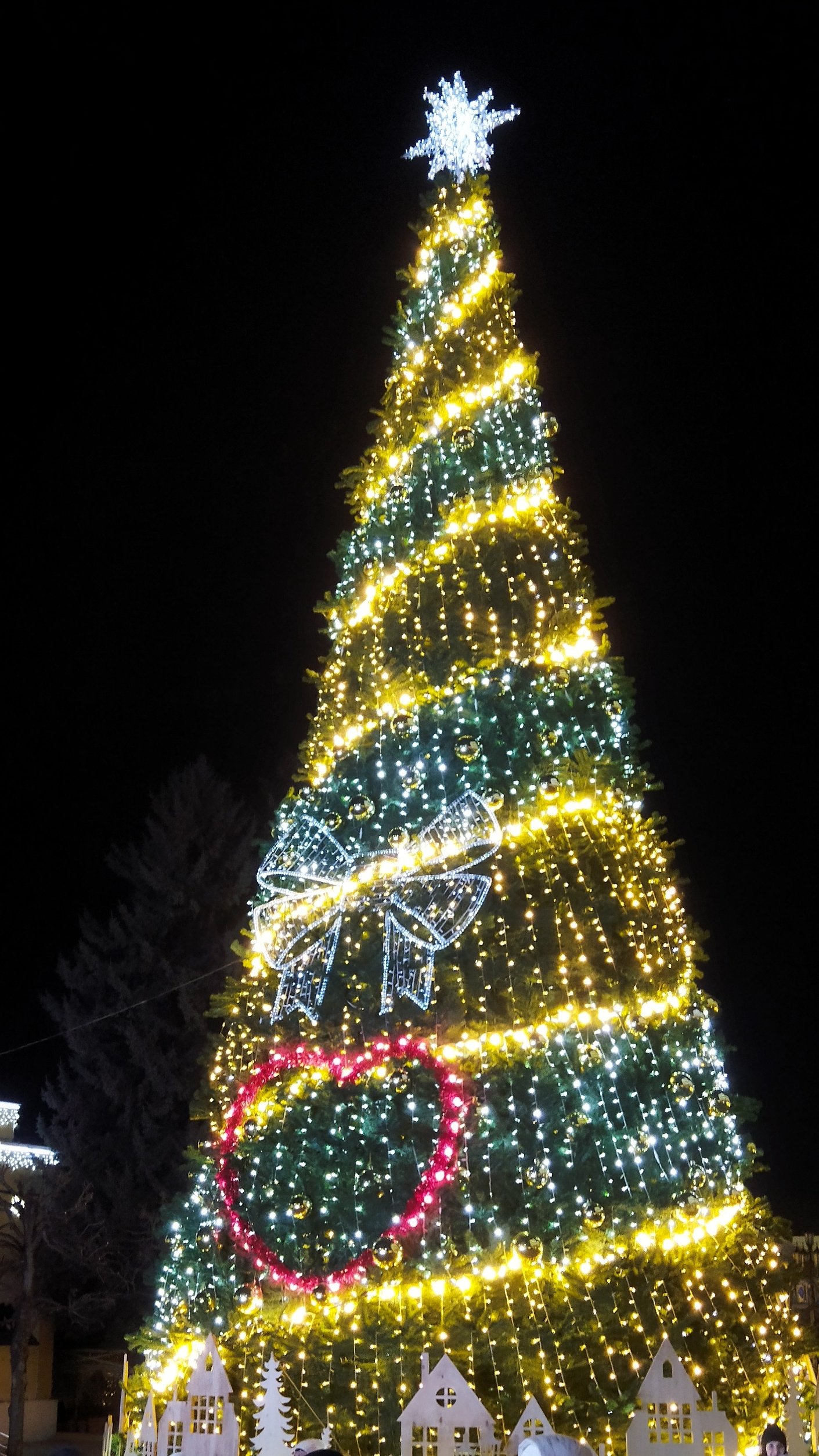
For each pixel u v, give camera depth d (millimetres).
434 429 10359
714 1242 7578
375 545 10234
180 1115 24344
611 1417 6574
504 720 8961
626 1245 7234
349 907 8688
